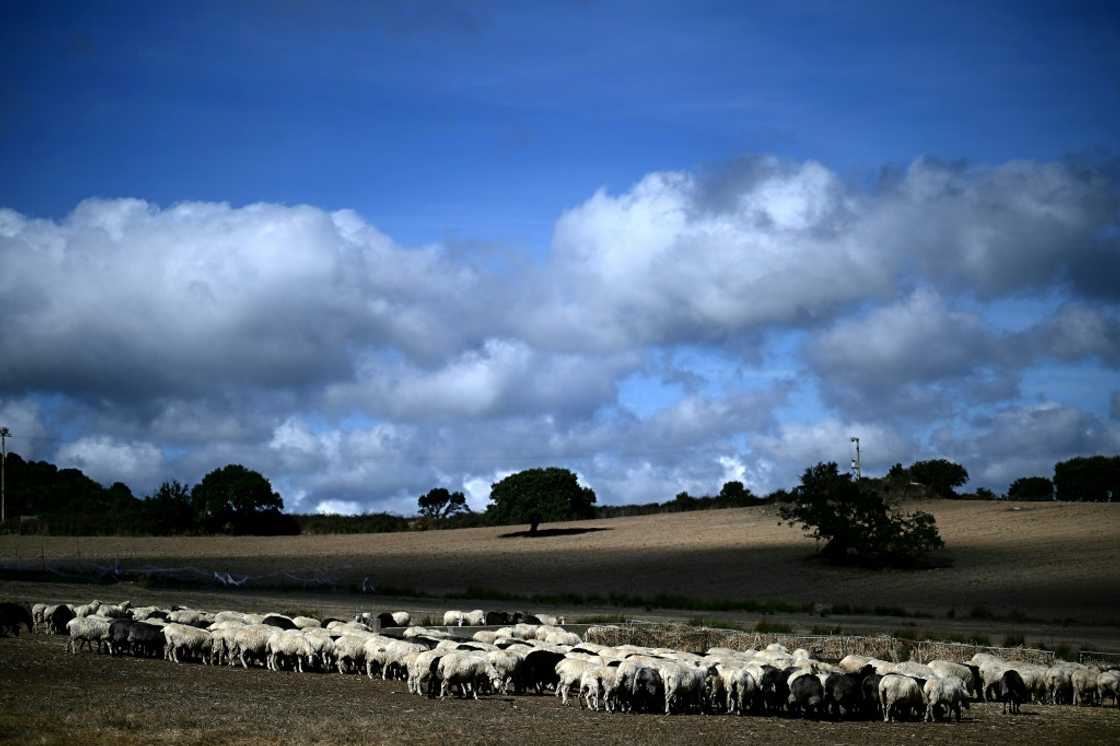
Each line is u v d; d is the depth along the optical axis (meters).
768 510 133.88
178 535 128.12
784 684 30.77
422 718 26.61
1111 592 70.62
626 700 30.61
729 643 45.00
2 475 137.75
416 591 76.38
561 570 91.50
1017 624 59.22
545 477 126.44
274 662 35.03
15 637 40.00
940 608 67.25
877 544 86.75
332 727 24.38
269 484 135.00
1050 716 31.47
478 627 51.22
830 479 89.94
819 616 63.47
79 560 94.94
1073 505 116.56
